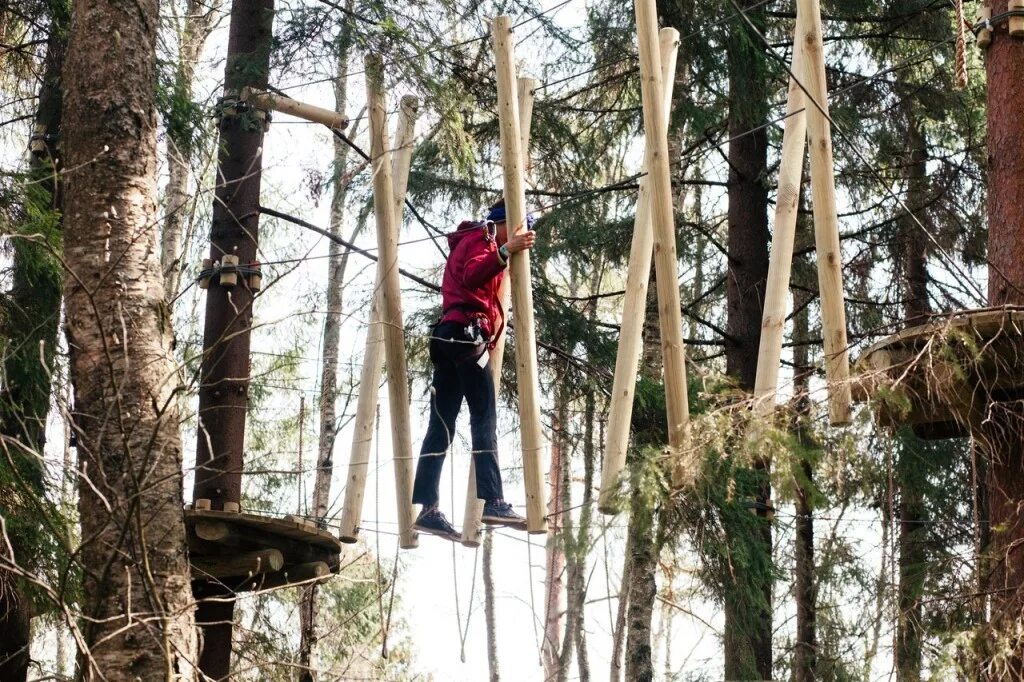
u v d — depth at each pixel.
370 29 7.56
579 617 15.88
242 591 7.16
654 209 5.66
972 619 5.88
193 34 11.80
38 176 7.57
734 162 11.20
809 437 5.43
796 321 12.63
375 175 6.25
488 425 6.28
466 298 6.34
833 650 8.85
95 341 5.61
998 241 6.34
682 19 9.98
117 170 5.86
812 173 5.63
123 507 5.00
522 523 6.16
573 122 11.41
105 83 5.96
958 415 5.72
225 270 7.59
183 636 5.35
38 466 6.39
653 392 9.42
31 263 7.16
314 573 7.11
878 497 6.68
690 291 14.16
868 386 5.38
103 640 4.68
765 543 9.22
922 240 11.10
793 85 6.00
